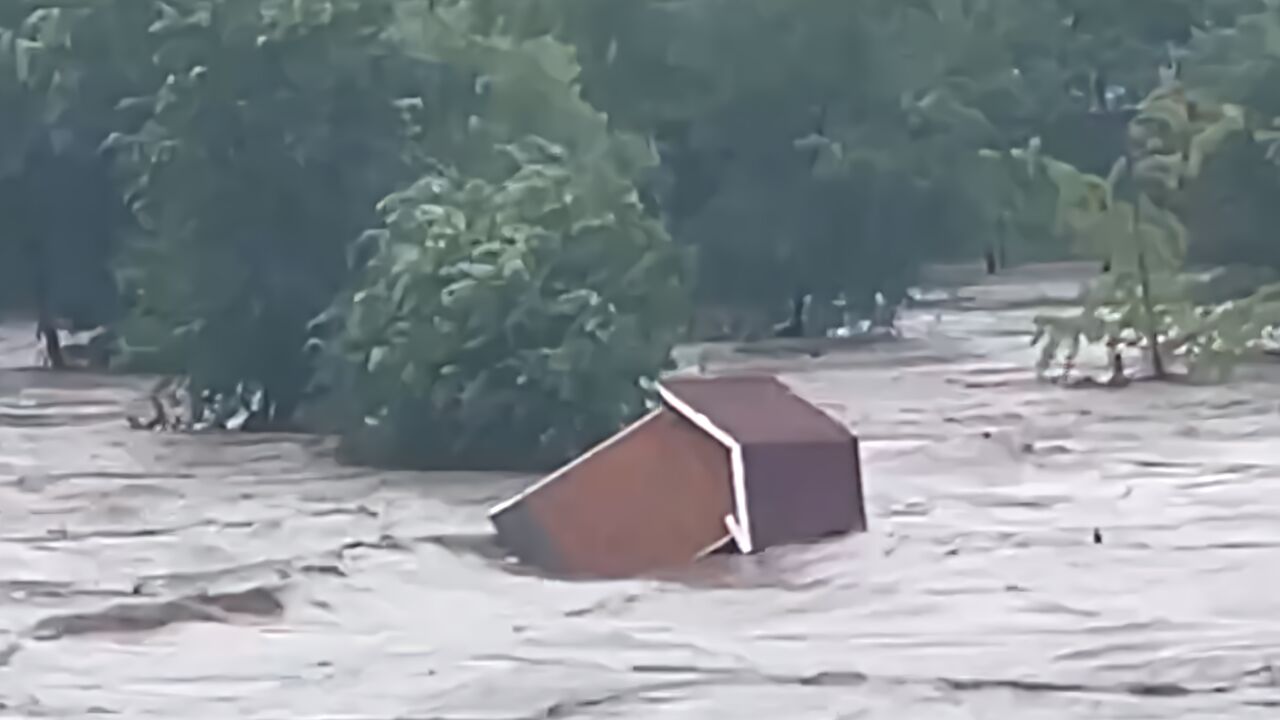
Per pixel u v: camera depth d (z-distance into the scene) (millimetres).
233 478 130250
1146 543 95688
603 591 87375
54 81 190000
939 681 72062
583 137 168375
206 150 154375
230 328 154875
